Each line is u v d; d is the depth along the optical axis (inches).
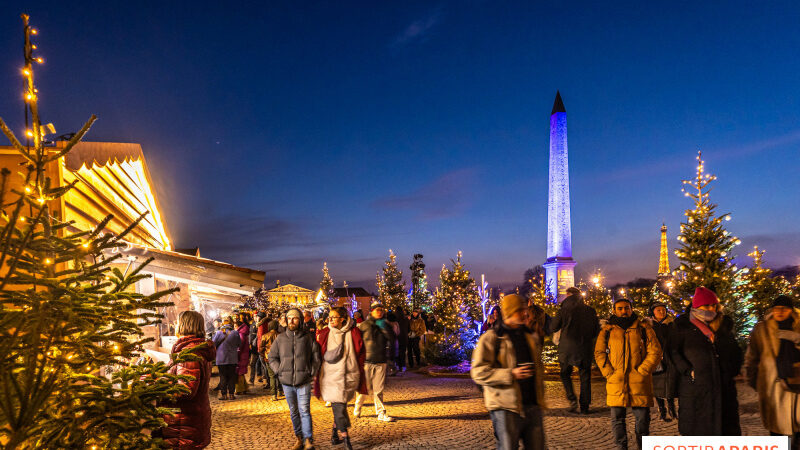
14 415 114.2
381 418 370.9
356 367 297.6
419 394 493.0
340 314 300.0
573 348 371.6
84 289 137.3
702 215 652.7
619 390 254.1
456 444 300.7
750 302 631.2
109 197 344.5
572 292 379.2
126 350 149.2
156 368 157.9
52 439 131.2
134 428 146.3
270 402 470.6
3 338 118.0
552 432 322.0
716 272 636.7
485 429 336.2
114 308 144.9
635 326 259.8
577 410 377.4
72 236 138.4
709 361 231.1
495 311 456.4
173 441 203.5
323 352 298.4
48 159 135.6
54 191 135.4
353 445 305.1
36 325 120.6
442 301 1115.9
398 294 2172.7
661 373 293.9
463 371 636.7
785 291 637.9
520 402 176.7
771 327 219.5
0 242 115.7
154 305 149.1
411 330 755.4
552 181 1409.9
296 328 294.5
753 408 367.2
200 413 209.3
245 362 531.5
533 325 398.3
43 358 121.4
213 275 332.5
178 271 319.9
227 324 504.1
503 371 175.6
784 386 213.2
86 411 139.9
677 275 673.6
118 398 147.3
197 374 206.8
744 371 234.4
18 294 126.3
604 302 722.2
